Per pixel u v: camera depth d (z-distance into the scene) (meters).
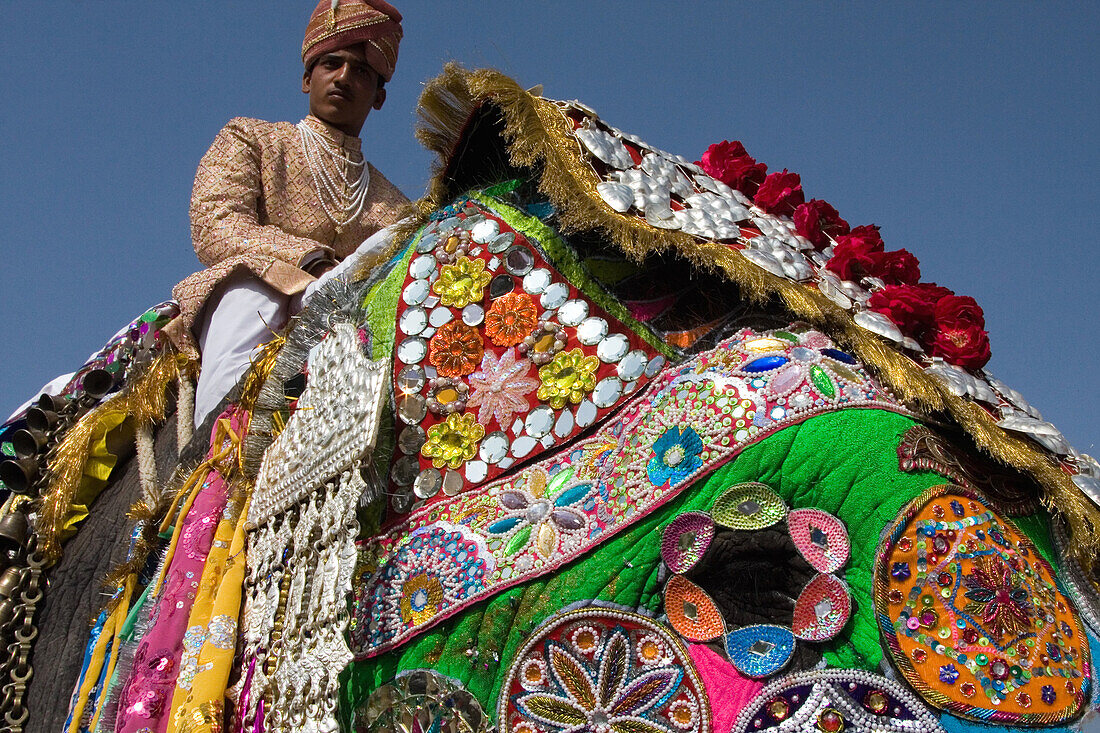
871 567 2.07
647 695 2.12
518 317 2.52
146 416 3.45
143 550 2.99
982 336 2.40
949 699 1.99
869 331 2.31
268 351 2.93
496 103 2.67
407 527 2.43
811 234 2.69
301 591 2.39
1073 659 2.05
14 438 3.54
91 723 2.75
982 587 2.04
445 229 2.71
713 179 2.83
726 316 2.43
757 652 2.10
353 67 4.60
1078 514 2.12
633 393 2.38
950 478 2.11
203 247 3.98
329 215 4.43
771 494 2.14
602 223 2.42
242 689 2.48
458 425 2.48
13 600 3.25
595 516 2.26
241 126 4.38
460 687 2.24
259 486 2.74
